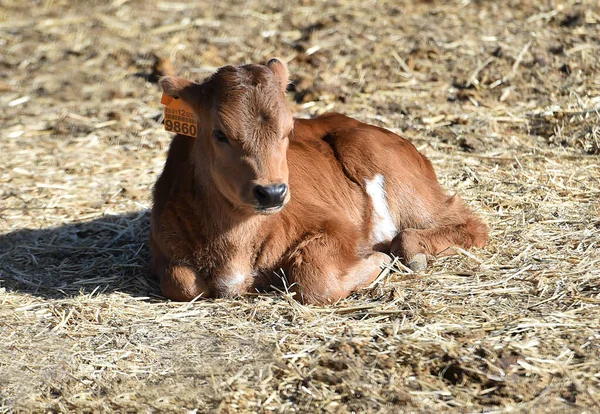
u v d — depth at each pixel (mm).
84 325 11820
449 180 16219
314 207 12883
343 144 14086
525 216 14539
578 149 17266
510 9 23250
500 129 18328
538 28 22141
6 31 25047
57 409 10031
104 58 23344
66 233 15414
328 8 24734
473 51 21422
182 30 24391
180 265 12523
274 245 12539
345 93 20375
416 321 11289
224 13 25172
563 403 9508
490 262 13000
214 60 22750
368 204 13914
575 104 18688
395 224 14148
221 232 12266
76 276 13750
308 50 22359
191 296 12469
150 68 22734
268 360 10633
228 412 9727
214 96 11758
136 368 10711
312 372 10312
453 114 19078
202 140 12242
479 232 13703
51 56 23609
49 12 26203
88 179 17609
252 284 12734
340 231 12812
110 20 25359
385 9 24156
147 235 15172
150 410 9891
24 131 19953
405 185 14055
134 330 11625
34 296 12938
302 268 12328
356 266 12570
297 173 13117
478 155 17234
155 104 21047
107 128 19969
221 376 10398
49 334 11672
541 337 10688
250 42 23344
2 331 11750
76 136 19688
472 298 11875
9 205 16547
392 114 19359
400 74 20938
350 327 11281
